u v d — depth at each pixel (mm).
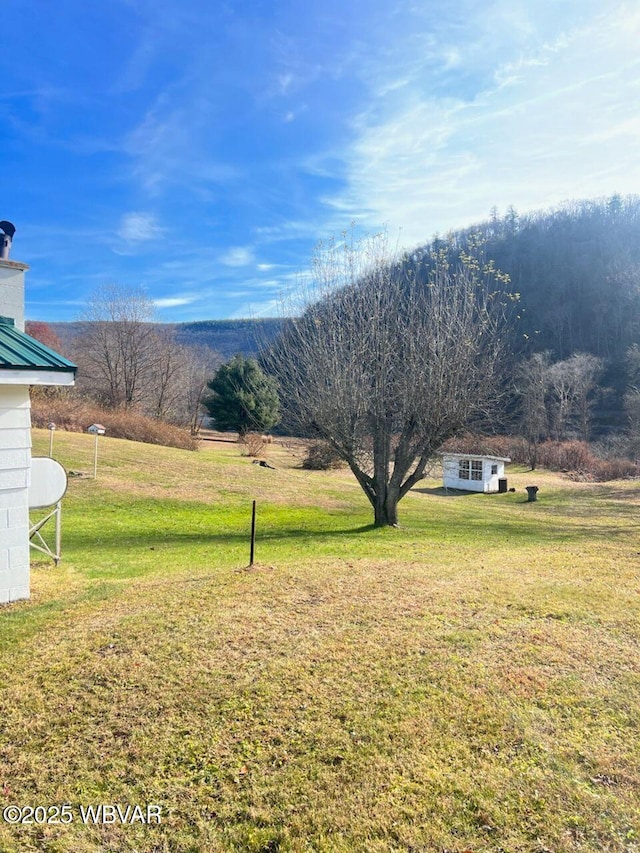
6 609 5125
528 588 5926
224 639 4336
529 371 37531
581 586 6023
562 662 3957
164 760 2852
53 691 3523
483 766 2773
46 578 6344
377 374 11875
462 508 18672
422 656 4043
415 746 2949
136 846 2307
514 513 18016
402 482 13797
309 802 2543
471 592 5738
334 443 12078
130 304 37500
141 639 4336
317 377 11953
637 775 2693
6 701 3400
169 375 39219
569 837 2299
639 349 42500
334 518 14352
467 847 2254
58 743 2990
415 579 6293
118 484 15859
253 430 37312
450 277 13000
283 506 15586
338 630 4570
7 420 5203
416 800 2539
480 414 12180
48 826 2418
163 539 10359
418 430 11977
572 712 3279
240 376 38594
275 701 3402
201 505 14719
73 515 12367
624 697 3451
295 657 4020
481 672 3777
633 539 10805
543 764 2785
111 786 2664
